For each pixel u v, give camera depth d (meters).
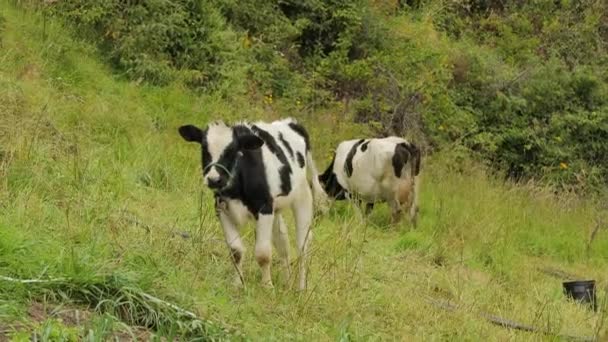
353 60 20.95
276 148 9.16
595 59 24.81
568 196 19.30
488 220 15.13
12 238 7.24
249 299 8.11
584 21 25.98
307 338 7.70
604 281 14.30
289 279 9.06
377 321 8.97
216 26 18.20
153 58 17.06
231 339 6.95
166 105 16.02
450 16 24.62
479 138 20.38
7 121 11.59
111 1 17.33
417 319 9.42
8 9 16.42
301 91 19.03
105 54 17.00
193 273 8.35
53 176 10.27
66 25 16.97
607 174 21.78
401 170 14.23
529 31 25.33
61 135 12.29
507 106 21.41
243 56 18.50
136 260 7.84
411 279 11.23
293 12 21.30
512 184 18.95
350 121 18.83
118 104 15.03
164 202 11.59
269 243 8.84
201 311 7.32
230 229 8.88
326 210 12.02
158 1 17.53
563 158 21.31
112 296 6.92
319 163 16.59
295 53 20.61
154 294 7.19
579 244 15.98
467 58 21.92
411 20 23.55
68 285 6.84
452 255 12.96
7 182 9.48
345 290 9.16
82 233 8.27
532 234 15.76
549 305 10.97
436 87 19.94
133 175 12.34
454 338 9.02
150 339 6.50
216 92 17.09
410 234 13.33
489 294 11.19
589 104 22.34
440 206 14.93
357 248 11.10
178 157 13.74
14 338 5.83
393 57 20.20
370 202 14.73
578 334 10.22
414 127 19.25
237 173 8.72
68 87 14.88
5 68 14.38
